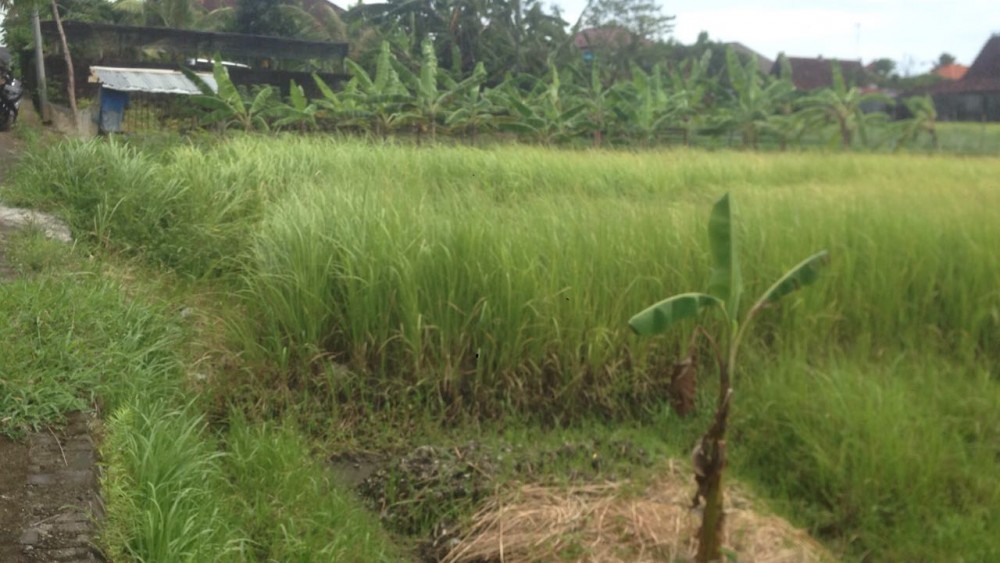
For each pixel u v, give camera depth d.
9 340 5.13
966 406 5.92
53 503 3.95
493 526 4.64
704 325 6.73
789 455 5.42
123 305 6.20
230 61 26.56
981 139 21.75
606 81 33.81
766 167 15.26
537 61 33.25
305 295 6.45
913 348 7.03
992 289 7.39
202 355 6.30
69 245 7.74
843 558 4.74
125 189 9.00
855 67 32.91
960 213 8.73
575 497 4.79
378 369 6.41
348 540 4.51
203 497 4.35
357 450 5.79
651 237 7.33
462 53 33.00
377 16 33.78
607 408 6.35
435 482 5.09
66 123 19.89
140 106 21.64
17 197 9.22
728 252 4.16
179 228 8.59
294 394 6.18
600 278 6.74
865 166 15.82
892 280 7.42
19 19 22.52
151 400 5.23
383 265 6.54
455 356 6.38
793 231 7.88
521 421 6.14
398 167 12.11
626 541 4.46
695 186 13.41
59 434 4.51
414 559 4.67
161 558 3.73
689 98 26.72
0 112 17.80
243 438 5.37
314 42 25.53
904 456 5.08
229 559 3.92
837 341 7.16
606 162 14.14
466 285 6.50
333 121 22.16
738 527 4.61
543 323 6.41
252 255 7.58
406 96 21.81
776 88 25.11
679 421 6.11
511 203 9.79
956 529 4.73
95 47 23.28
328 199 7.72
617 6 36.28
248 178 10.04
